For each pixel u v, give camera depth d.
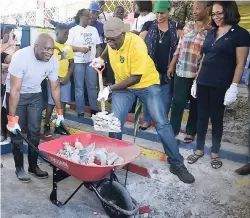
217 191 2.96
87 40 4.32
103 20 4.95
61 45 3.98
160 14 3.47
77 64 4.38
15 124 2.75
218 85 3.04
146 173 3.25
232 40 2.92
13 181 3.19
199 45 3.34
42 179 3.25
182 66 3.43
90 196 2.94
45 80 3.81
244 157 3.41
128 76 3.03
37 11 5.13
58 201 2.77
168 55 3.63
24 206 2.73
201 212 2.67
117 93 3.18
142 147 3.75
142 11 4.23
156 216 2.63
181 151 3.71
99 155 2.51
